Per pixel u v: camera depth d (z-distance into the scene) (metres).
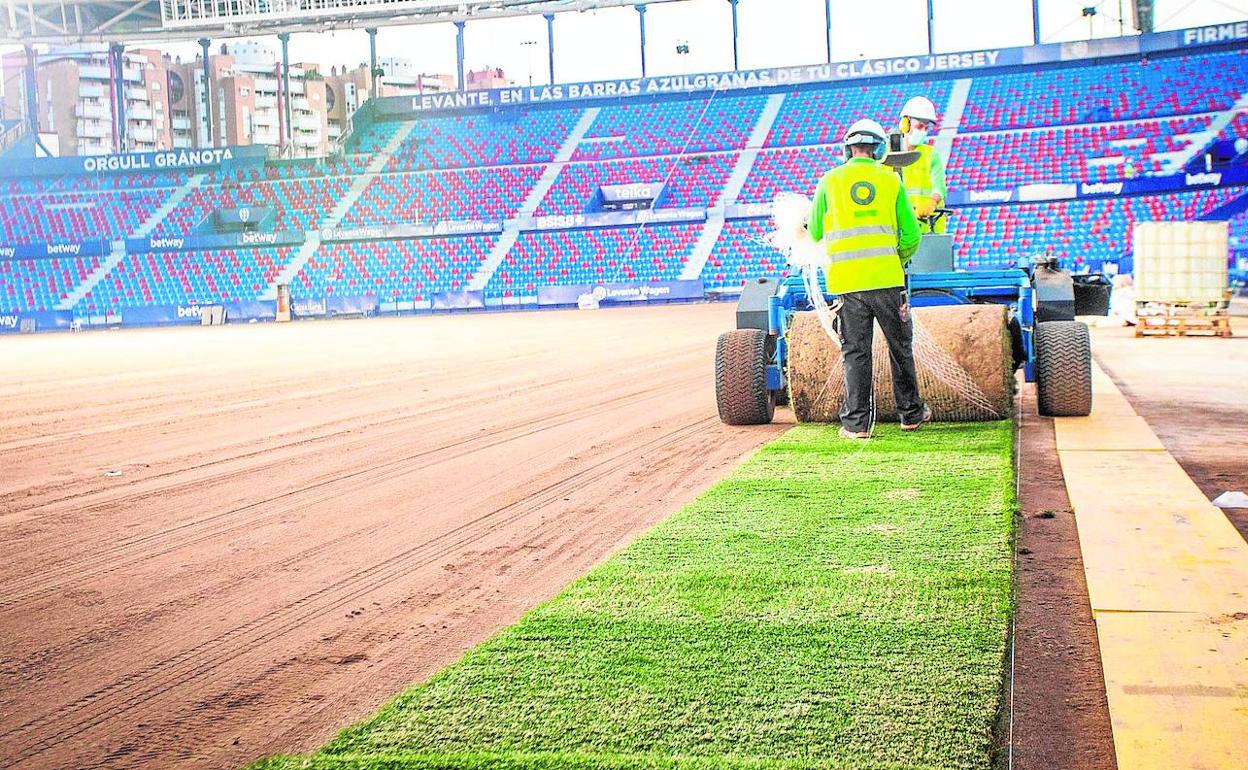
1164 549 4.24
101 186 55.69
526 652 3.33
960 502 5.15
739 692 2.96
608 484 6.18
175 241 52.56
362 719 2.96
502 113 55.09
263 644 3.62
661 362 15.70
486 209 51.69
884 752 2.58
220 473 6.97
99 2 54.81
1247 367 11.99
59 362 20.23
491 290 49.41
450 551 4.76
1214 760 2.49
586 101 54.94
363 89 114.00
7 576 4.59
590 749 2.65
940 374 7.54
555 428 8.65
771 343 8.57
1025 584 3.93
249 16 53.16
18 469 7.42
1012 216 44.47
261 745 2.84
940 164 8.60
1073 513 5.00
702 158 51.12
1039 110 47.81
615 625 3.54
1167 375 11.31
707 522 4.94
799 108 52.12
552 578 4.27
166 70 101.50
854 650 3.24
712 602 3.75
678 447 7.43
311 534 5.18
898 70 49.94
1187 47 47.34
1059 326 8.20
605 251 49.88
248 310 49.50
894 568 4.08
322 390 12.52
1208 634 3.27
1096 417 8.15
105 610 4.06
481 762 2.61
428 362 16.83
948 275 8.36
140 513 5.79
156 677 3.37
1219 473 5.88
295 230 52.06
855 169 7.08
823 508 5.14
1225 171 41.12
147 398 12.30
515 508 5.61
